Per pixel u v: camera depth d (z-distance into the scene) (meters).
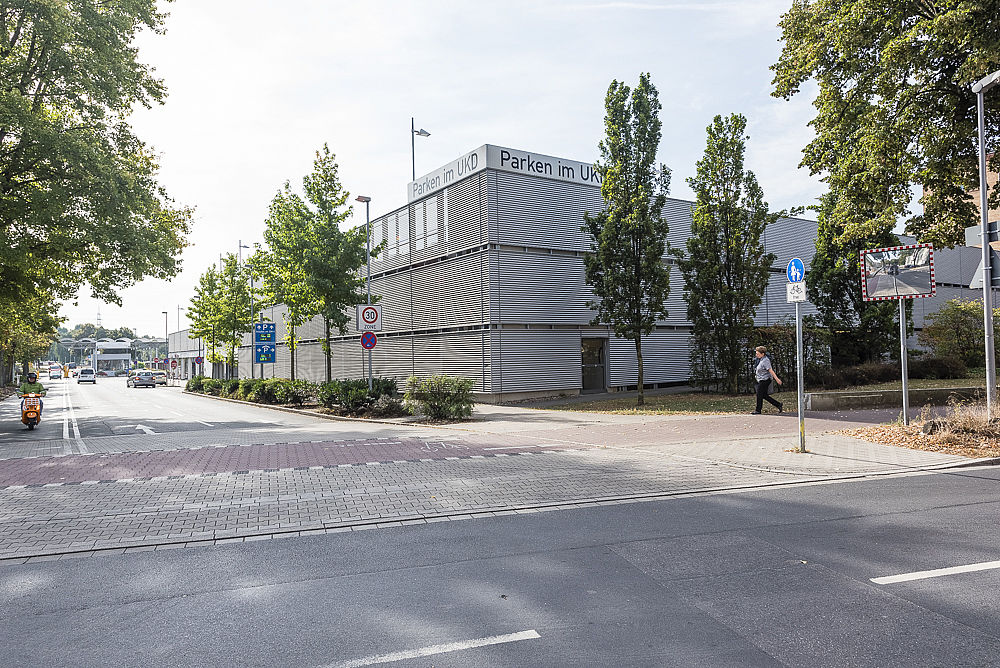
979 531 5.89
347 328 33.66
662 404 19.80
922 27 15.45
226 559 5.49
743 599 4.34
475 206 23.72
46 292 24.47
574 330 24.97
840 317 25.20
